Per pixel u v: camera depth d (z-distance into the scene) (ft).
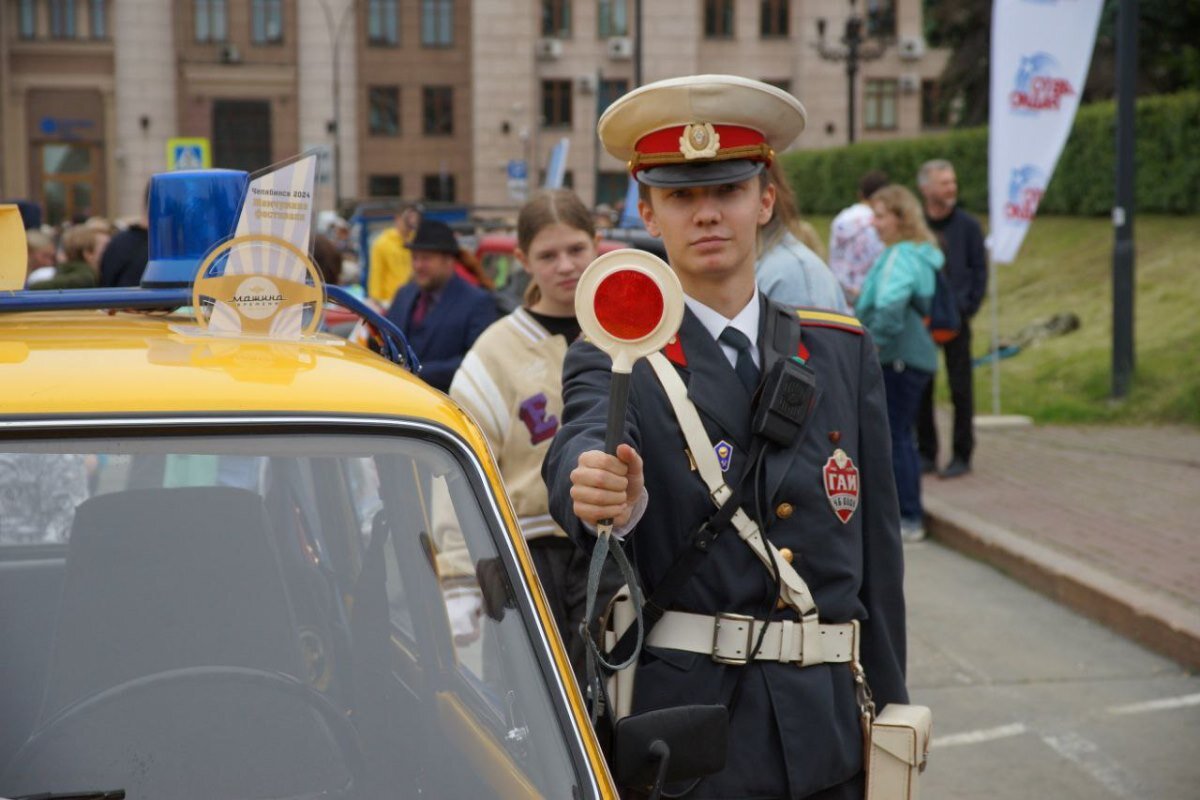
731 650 8.25
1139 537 25.12
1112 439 36.01
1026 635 21.31
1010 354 53.26
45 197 198.80
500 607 6.67
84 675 6.36
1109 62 105.60
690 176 8.53
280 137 201.26
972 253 31.07
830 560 8.46
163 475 6.40
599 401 8.31
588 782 6.37
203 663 6.50
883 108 193.57
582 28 195.11
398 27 200.54
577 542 7.99
